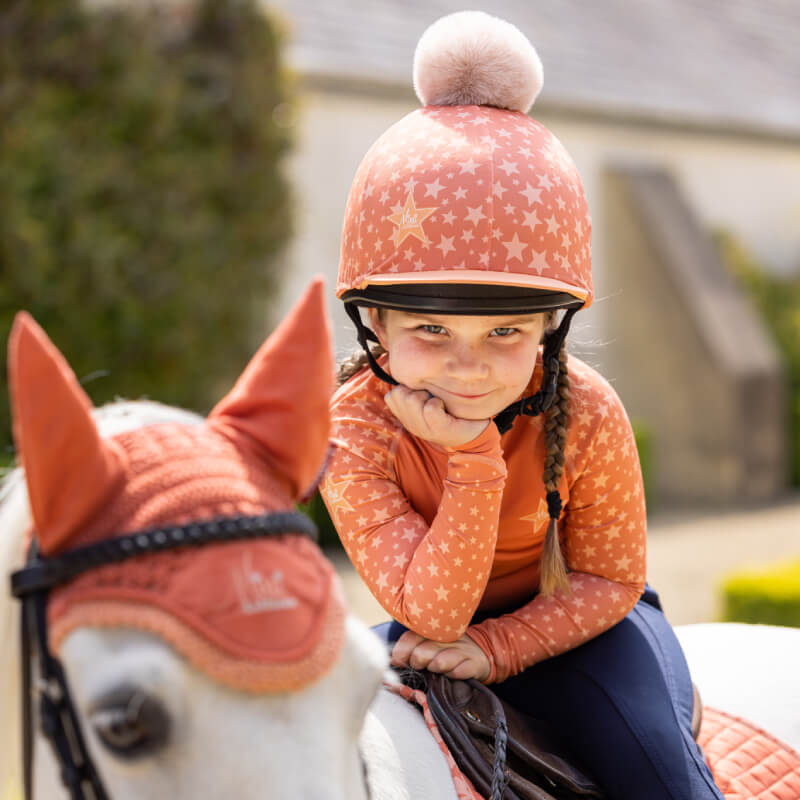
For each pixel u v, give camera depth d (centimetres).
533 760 129
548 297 126
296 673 85
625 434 142
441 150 127
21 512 103
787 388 963
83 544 87
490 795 121
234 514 88
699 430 911
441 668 134
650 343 924
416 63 143
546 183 126
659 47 1090
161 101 554
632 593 146
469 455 126
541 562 140
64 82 534
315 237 716
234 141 590
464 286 123
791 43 1302
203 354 582
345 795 90
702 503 887
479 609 153
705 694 170
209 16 583
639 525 146
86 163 535
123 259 545
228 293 590
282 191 612
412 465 141
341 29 798
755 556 678
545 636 141
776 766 151
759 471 910
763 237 1077
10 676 103
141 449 91
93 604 84
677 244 910
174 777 83
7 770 105
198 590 84
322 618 89
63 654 86
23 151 520
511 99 140
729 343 897
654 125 941
